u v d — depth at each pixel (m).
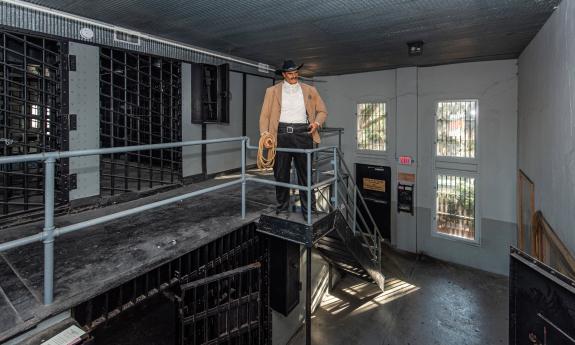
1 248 1.35
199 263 2.54
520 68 4.63
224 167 4.95
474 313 4.30
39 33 2.67
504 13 2.86
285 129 2.61
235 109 5.09
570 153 2.23
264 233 3.00
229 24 3.16
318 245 4.20
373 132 6.46
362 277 4.82
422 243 6.07
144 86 3.57
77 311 1.80
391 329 4.04
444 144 5.70
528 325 1.80
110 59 3.20
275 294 3.44
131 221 2.83
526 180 3.97
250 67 5.23
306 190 2.56
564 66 2.39
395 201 6.30
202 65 4.18
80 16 2.86
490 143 5.25
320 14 2.91
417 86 5.86
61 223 2.72
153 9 2.73
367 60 5.14
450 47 4.23
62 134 2.90
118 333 2.85
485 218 5.38
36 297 1.65
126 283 2.06
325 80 6.89
